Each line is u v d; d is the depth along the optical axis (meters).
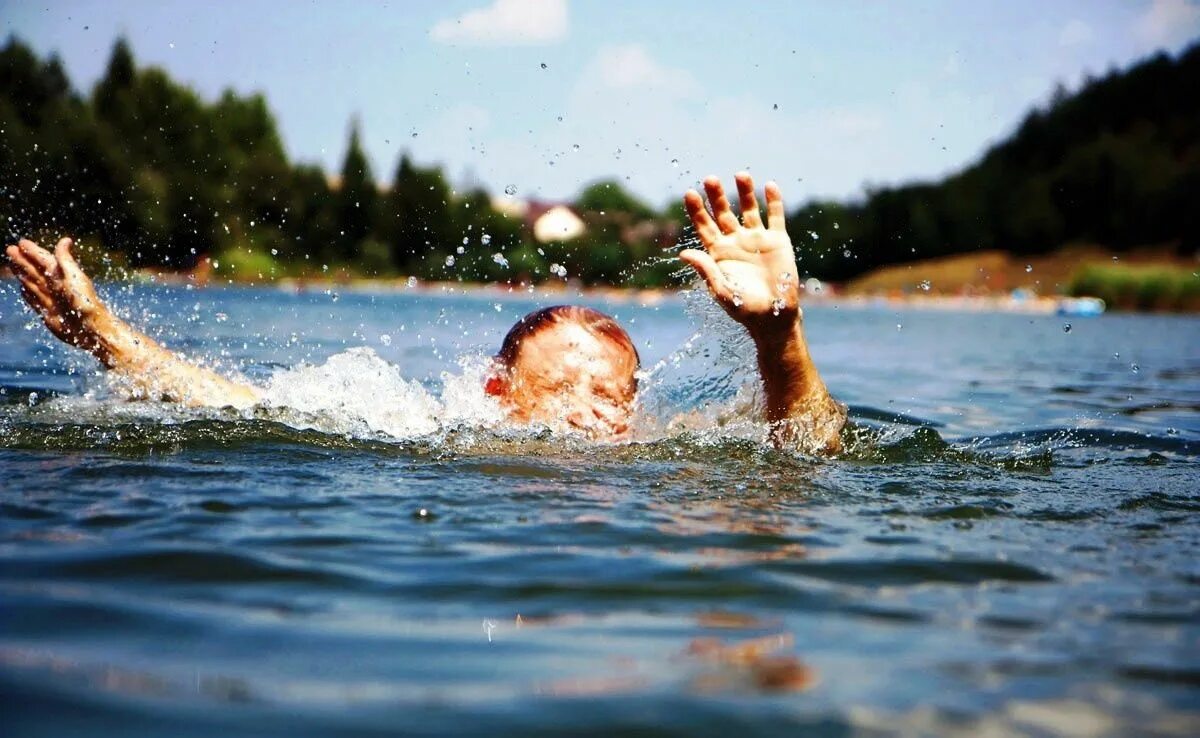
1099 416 4.79
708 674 1.46
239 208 24.91
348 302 17.17
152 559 1.93
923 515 2.45
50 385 4.38
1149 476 3.06
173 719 1.28
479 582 1.86
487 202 24.36
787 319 3.04
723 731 1.28
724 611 1.74
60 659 1.46
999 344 10.95
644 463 2.96
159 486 2.51
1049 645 1.60
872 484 2.79
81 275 3.57
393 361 6.90
